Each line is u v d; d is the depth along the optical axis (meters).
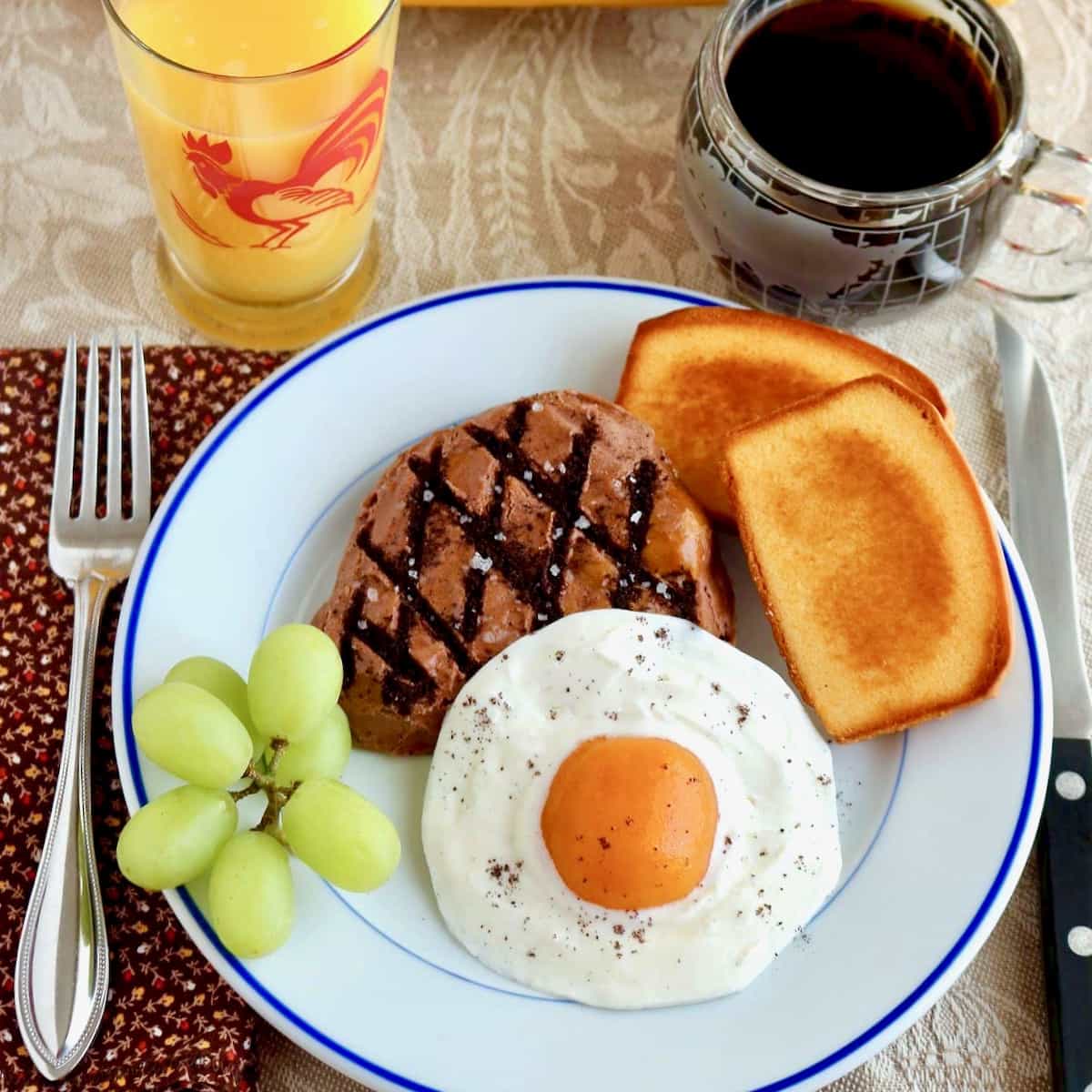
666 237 0.64
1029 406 0.60
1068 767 0.55
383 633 0.54
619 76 0.66
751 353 0.58
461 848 0.52
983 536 0.54
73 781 0.53
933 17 0.57
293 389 0.57
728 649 0.54
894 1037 0.51
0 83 0.65
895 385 0.55
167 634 0.55
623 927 0.51
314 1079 0.53
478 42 0.67
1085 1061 0.52
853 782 0.54
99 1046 0.52
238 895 0.49
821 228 0.56
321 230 0.58
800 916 0.52
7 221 0.63
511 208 0.64
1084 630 0.58
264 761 0.52
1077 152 0.56
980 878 0.52
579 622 0.54
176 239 0.59
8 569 0.57
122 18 0.55
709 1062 0.50
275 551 0.56
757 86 0.58
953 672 0.54
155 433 0.59
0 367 0.59
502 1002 0.51
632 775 0.51
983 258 0.59
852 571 0.55
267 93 0.53
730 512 0.57
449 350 0.58
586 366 0.59
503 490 0.55
